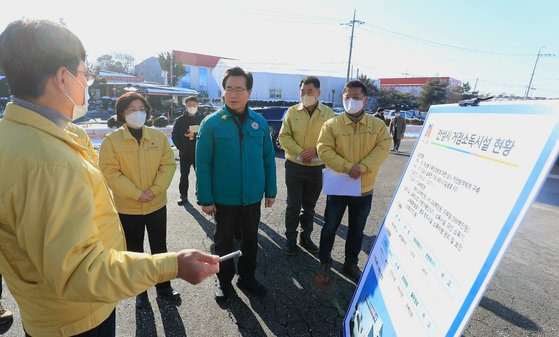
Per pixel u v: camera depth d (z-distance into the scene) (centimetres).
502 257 74
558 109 71
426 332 96
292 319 255
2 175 92
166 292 274
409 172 148
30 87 100
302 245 382
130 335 234
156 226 274
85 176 101
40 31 98
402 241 132
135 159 261
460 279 87
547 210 561
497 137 90
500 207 80
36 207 91
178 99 3014
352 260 316
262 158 276
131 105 254
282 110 1089
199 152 256
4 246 102
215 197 264
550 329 253
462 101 115
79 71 109
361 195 299
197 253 116
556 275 336
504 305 282
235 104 253
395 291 125
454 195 102
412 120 2912
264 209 505
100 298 96
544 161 71
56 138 101
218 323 249
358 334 152
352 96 287
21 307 115
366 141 293
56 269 91
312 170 359
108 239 121
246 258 279
